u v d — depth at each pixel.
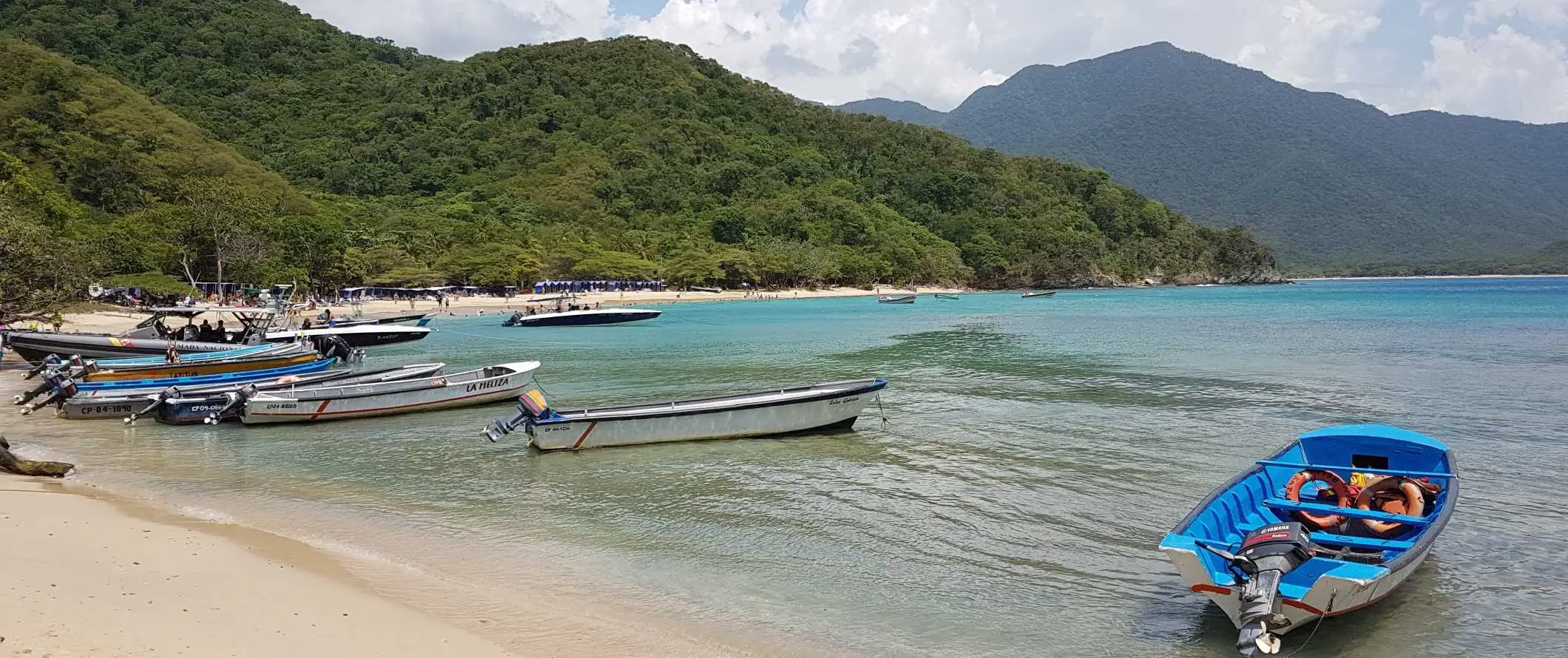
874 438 22.95
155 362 33.66
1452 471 13.44
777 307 114.19
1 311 40.88
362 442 23.09
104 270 79.94
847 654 10.21
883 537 14.59
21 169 83.56
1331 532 12.42
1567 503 16.36
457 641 9.87
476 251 125.62
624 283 132.75
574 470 19.59
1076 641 10.65
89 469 19.41
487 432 22.09
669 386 33.75
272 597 10.86
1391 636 10.74
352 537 14.31
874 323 75.50
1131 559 13.52
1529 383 32.44
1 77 152.50
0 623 9.05
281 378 30.77
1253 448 21.42
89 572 11.20
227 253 93.75
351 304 97.38
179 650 8.88
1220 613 11.46
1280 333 57.97
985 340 54.72
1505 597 11.84
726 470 19.50
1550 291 159.38
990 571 12.99
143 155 140.75
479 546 14.01
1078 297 146.75
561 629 10.51
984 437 22.97
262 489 17.78
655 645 10.16
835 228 185.25
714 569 13.08
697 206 194.38
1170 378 34.72
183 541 13.17
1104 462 20.00
